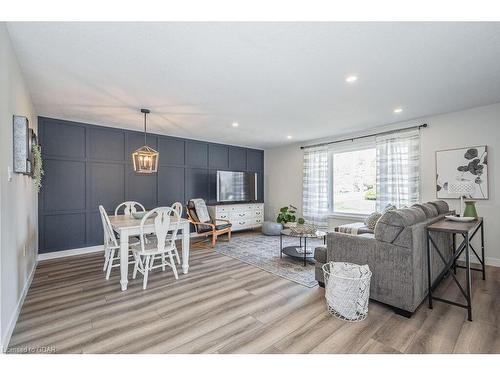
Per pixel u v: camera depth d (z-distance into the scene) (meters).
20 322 2.03
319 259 2.77
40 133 3.83
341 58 2.18
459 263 3.54
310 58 2.18
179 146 5.45
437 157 3.84
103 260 3.77
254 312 2.21
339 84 2.72
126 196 4.69
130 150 4.76
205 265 3.54
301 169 6.11
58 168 3.98
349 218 5.13
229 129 4.76
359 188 5.03
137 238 3.45
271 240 5.23
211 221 5.28
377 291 2.25
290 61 2.23
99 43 1.94
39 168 3.04
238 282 2.90
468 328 1.93
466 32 1.81
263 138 5.63
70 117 3.96
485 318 2.08
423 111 3.66
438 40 1.91
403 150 4.18
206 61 2.23
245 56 2.14
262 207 6.58
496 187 3.36
